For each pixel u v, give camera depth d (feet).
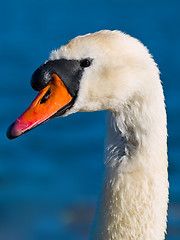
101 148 68.44
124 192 20.44
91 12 150.92
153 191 20.33
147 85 19.95
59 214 51.72
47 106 20.33
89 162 64.80
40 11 151.23
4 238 46.85
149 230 20.34
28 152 66.95
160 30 130.93
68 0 166.81
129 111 20.33
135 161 20.47
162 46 117.70
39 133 72.08
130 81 19.92
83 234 47.80
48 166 63.52
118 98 20.11
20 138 69.92
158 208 20.44
